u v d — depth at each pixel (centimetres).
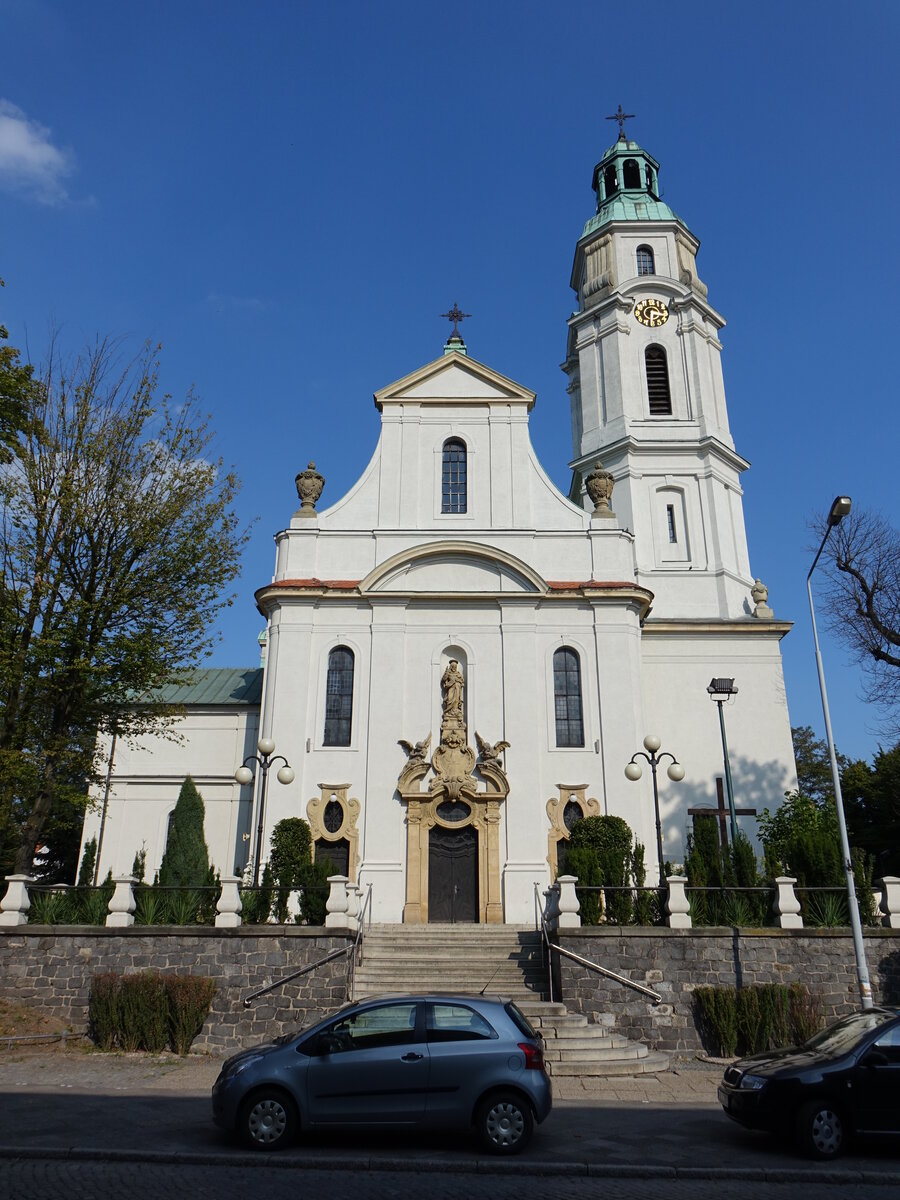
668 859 3128
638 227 4156
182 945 1938
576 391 4191
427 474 3259
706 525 3703
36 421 2388
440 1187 927
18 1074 1534
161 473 2536
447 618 3044
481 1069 1085
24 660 2277
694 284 4088
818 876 2092
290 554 3145
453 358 3375
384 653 2983
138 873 2917
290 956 1933
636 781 2850
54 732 2334
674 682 3347
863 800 4512
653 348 4009
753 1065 1186
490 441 3300
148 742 3409
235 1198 863
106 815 3322
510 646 3000
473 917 2719
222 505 2614
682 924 1986
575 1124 1233
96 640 2386
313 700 2936
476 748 2892
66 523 2398
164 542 2502
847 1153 1095
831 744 2012
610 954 1942
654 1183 972
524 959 2177
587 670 2997
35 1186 893
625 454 3788
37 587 2325
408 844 2772
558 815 2820
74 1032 1858
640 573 3631
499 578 3091
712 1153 1085
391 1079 1079
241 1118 1060
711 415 3856
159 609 2511
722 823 3133
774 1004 1833
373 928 2436
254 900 2094
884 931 1958
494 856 2758
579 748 2902
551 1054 1695
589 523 3216
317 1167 999
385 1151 1057
